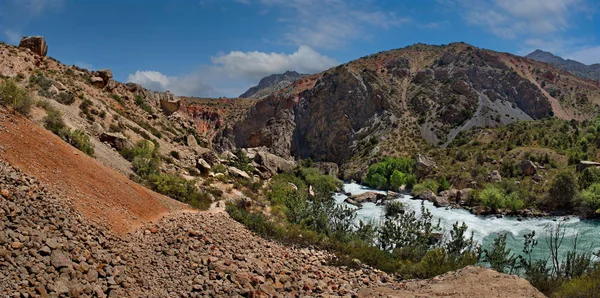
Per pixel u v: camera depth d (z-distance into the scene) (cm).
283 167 7900
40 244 985
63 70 5341
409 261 2459
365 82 15300
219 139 16000
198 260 1428
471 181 7375
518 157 8431
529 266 2162
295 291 1430
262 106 16300
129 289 1047
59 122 3119
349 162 12325
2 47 4603
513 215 5575
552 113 16800
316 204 3547
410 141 12369
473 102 14888
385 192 8062
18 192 1162
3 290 783
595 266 2259
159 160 4041
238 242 1889
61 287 880
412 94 16200
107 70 6172
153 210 1947
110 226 1427
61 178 1538
